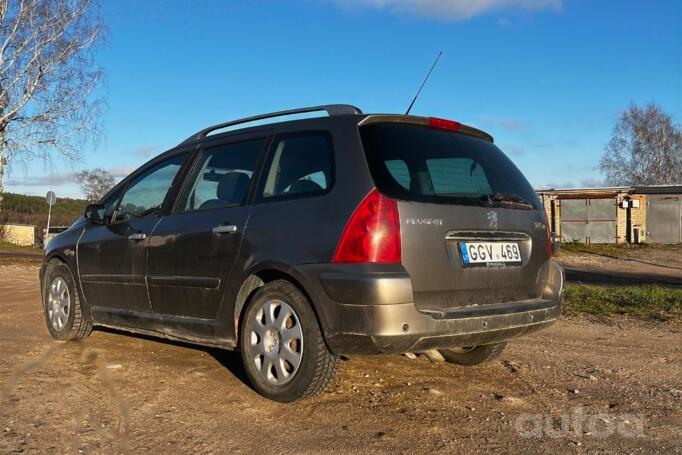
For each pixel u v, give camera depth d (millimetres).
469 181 4352
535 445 3514
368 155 3965
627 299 9453
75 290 5977
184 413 3938
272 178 4422
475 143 4688
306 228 4000
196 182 5043
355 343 3723
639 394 4559
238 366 5105
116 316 5527
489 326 4051
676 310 8422
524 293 4543
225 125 5156
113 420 3783
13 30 23953
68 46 24875
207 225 4629
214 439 3510
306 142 4332
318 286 3836
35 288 11039
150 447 3373
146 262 5125
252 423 3775
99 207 5867
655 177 53000
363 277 3652
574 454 3396
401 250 3766
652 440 3623
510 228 4414
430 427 3758
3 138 25000
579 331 7059
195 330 4711
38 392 4305
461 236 4090
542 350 5996
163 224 5051
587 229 31281
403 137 4184
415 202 3893
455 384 4707
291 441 3500
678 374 5145
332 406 4113
